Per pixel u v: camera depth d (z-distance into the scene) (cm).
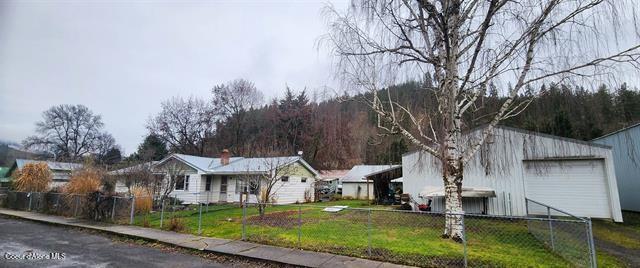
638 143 1125
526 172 1237
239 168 2056
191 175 2102
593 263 503
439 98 802
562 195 1191
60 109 4562
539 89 717
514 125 866
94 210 1132
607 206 1138
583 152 1174
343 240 766
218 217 1245
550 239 701
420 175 1426
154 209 1525
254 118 4244
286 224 1035
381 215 1252
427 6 689
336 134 3136
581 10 639
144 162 1989
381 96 858
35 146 4331
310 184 2388
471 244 723
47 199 1335
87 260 624
